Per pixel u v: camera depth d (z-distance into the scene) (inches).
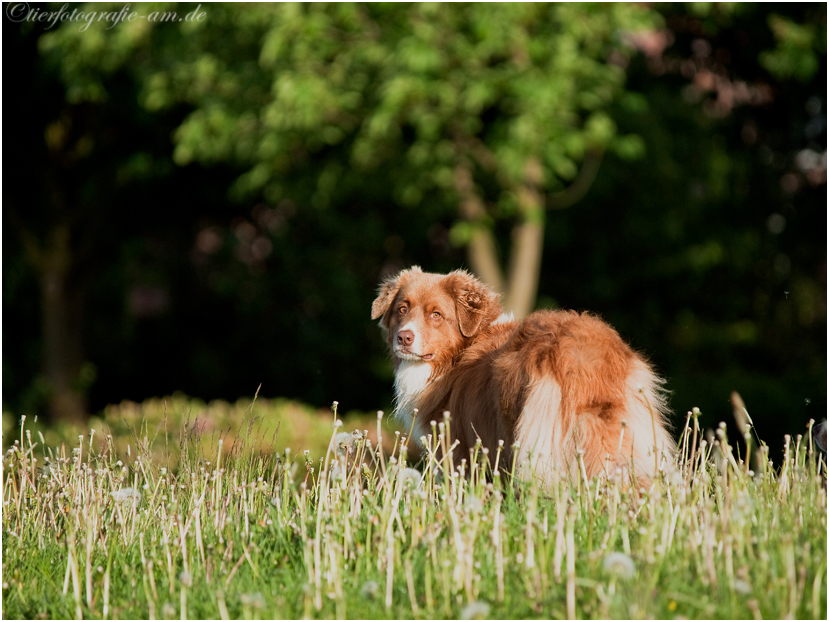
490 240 780.0
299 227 859.4
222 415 469.1
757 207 767.1
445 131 580.4
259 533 201.8
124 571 188.1
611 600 152.2
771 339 815.1
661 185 703.7
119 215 796.0
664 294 844.0
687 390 583.5
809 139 720.3
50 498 224.2
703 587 162.2
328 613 163.5
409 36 478.3
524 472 217.5
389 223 849.5
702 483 196.9
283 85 482.3
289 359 876.6
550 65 494.3
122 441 388.8
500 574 164.1
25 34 651.5
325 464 206.1
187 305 893.8
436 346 276.7
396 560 179.2
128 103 672.4
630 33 543.8
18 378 816.9
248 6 509.4
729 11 569.9
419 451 319.3
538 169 571.2
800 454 237.9
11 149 735.1
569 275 855.1
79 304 808.3
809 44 554.6
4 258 761.6
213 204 817.5
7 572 190.2
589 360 221.8
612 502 189.2
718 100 732.7
